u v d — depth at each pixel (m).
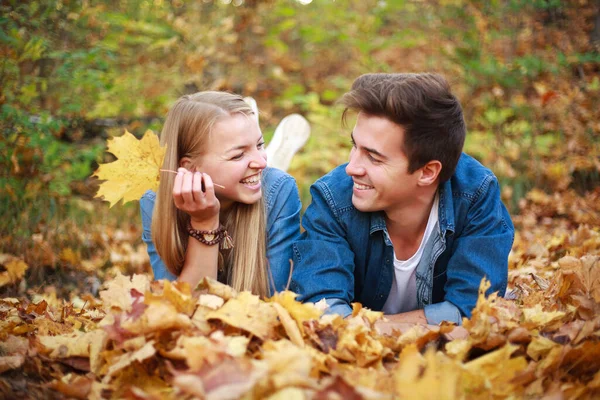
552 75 5.35
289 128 3.22
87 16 4.75
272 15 7.04
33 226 3.57
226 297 1.48
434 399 1.03
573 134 4.99
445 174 1.87
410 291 2.05
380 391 1.15
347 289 1.87
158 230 1.90
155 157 1.72
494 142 5.10
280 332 1.42
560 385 1.27
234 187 1.90
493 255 1.87
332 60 7.45
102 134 5.34
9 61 3.90
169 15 5.85
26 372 1.41
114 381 1.26
